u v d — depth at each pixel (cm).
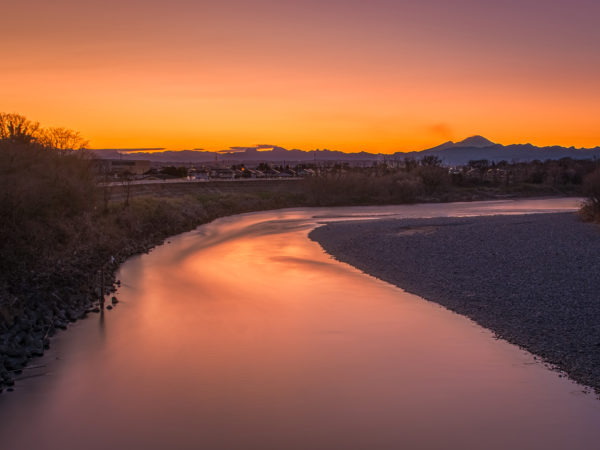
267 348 1862
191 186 9281
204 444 1252
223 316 2252
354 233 5081
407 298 2514
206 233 5384
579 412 1374
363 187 11156
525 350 1784
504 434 1277
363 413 1388
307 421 1351
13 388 1535
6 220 2669
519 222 5731
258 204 9244
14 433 1298
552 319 2067
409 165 14188
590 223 5506
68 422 1351
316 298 2545
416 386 1539
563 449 1213
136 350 1844
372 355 1781
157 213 5547
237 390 1529
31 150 3734
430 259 3450
